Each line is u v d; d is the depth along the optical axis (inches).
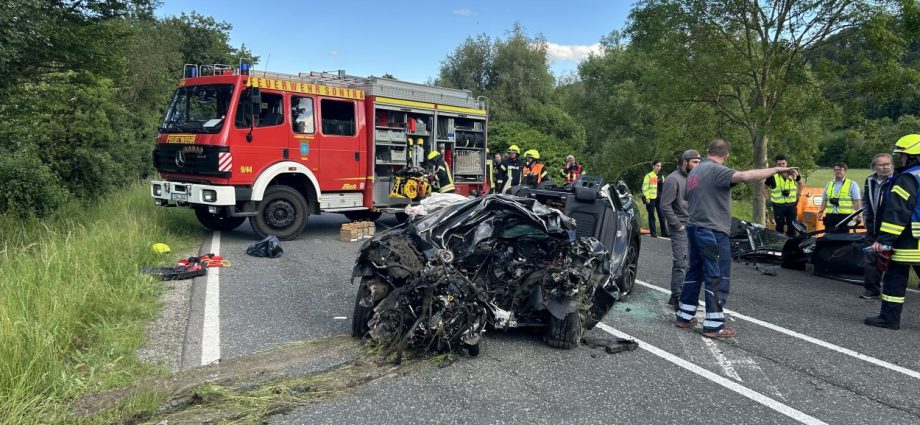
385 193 461.7
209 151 374.0
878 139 574.9
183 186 388.2
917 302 283.1
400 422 144.9
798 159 649.6
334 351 189.8
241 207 390.0
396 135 465.1
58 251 266.1
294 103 402.3
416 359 183.6
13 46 357.4
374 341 193.0
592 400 160.9
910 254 228.7
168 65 1205.7
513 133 1423.5
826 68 518.3
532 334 214.2
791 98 545.6
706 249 217.9
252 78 381.7
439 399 158.2
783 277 337.4
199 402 152.2
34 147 506.9
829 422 152.5
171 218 441.4
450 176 480.4
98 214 440.5
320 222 511.2
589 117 1413.6
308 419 144.9
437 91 497.4
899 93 508.1
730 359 196.4
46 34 378.0
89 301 207.9
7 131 453.7
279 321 221.1
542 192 275.1
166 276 276.7
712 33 557.3
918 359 201.5
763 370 187.3
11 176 422.3
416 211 237.9
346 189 436.5
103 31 438.3
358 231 418.3
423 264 189.0
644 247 446.3
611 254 246.1
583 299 199.6
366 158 446.3
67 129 550.6
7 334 155.7
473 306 184.4
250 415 145.9
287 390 160.2
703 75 564.1
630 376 178.7
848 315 255.9
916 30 483.5
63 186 518.9
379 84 448.5
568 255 197.9
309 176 411.2
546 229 201.8
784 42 537.0
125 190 619.5
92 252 274.7
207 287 268.8
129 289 235.8
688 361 193.2
